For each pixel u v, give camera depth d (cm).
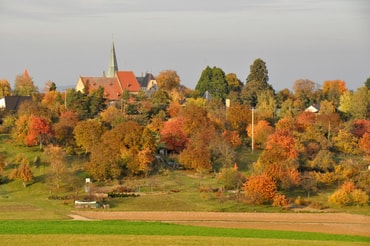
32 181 18138
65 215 14362
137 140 19288
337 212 15325
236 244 10700
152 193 16962
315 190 17362
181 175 19088
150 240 10856
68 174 17912
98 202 15912
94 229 11894
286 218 14488
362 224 13950
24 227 11944
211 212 14938
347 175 18038
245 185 16325
